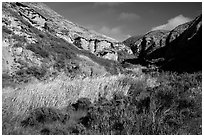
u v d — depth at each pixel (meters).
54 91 9.38
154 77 11.80
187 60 25.30
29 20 56.47
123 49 104.12
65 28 77.06
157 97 7.93
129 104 7.91
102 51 82.00
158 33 141.25
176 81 9.43
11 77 22.50
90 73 35.47
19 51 28.02
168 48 85.56
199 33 45.69
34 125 7.12
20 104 8.27
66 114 7.62
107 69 42.91
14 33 30.55
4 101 8.42
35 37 36.09
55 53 34.56
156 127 6.54
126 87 9.77
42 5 84.88
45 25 65.19
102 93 9.55
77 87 9.97
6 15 35.78
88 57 44.84
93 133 6.49
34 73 25.52
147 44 133.00
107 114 7.32
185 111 7.13
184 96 7.75
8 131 6.41
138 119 6.80
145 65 54.38
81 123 7.20
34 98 8.62
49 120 7.34
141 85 9.98
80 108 8.23
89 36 86.06
